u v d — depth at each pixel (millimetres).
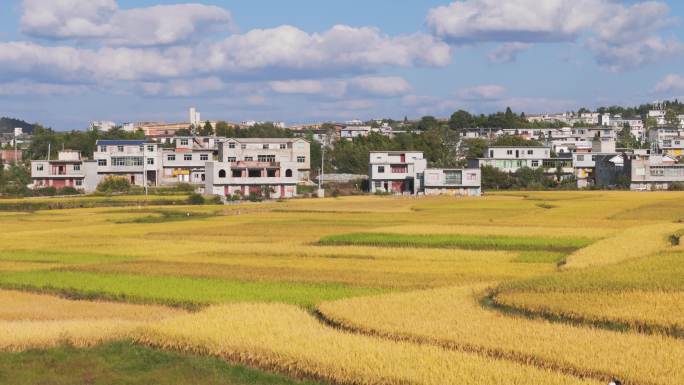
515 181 177000
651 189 165625
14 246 70188
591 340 29172
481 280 46562
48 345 33750
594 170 185625
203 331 32844
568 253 60625
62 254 64250
